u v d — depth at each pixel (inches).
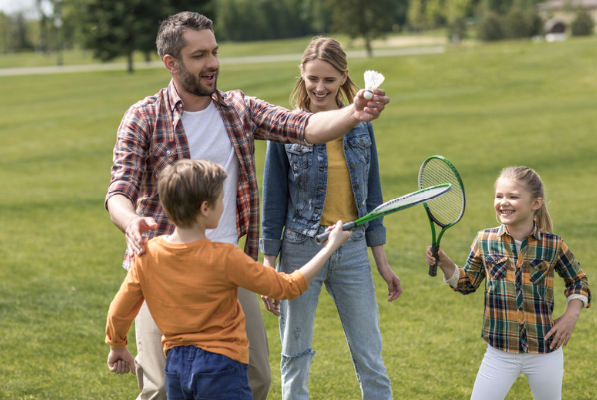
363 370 140.1
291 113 120.0
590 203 416.5
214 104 120.9
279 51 3063.5
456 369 181.5
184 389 101.7
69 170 613.6
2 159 674.2
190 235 100.7
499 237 129.8
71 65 2896.2
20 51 5073.8
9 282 268.1
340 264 136.9
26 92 1489.9
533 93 1020.5
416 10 3976.4
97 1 2261.3
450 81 1158.3
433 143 677.9
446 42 3358.8
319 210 136.5
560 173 529.0
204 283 99.4
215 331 101.3
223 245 100.9
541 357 124.6
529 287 125.5
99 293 255.3
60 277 276.4
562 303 240.4
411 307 235.6
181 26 111.7
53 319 225.6
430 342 201.8
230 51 3282.5
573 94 991.6
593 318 221.8
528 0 4170.8
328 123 113.0
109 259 307.6
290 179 139.4
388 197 455.8
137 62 2962.6
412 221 379.9
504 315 126.7
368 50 2630.4
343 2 2615.7
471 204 426.6
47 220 394.3
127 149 113.9
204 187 97.0
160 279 101.1
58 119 946.1
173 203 97.7
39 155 693.9
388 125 789.2
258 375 123.8
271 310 143.7
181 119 118.2
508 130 730.2
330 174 136.6
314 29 5002.5
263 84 1250.0
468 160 590.6
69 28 3843.5
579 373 176.6
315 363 186.9
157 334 116.9
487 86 1100.5
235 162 121.9
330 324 219.8
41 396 165.8
